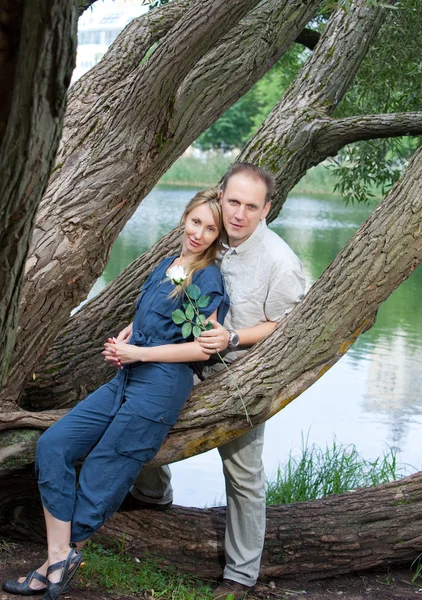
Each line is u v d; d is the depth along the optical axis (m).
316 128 4.99
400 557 4.44
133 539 4.24
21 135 1.98
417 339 10.66
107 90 4.42
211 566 4.27
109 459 3.36
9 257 2.16
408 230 3.53
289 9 4.65
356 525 4.41
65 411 3.88
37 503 4.20
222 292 3.47
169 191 31.86
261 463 3.94
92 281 3.93
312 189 35.97
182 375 3.43
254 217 3.45
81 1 5.71
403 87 7.38
